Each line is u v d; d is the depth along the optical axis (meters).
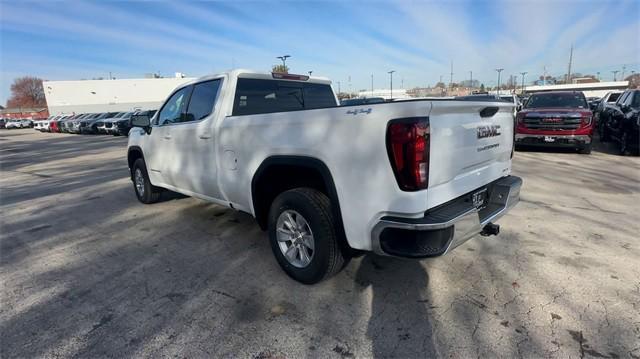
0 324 2.78
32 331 2.68
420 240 2.37
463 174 2.85
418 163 2.35
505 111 3.39
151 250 4.08
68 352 2.45
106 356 2.40
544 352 2.33
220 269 3.56
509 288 3.06
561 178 7.03
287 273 3.33
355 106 2.55
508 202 3.26
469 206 2.69
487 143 3.10
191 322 2.74
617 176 7.17
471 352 2.35
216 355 2.38
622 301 2.84
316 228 2.92
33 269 3.70
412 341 2.46
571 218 4.69
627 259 3.52
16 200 6.71
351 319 2.71
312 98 4.72
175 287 3.25
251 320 2.74
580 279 3.17
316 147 2.80
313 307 2.88
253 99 4.06
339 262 3.01
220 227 4.74
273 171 3.33
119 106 69.69
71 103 67.19
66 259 3.92
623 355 2.29
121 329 2.68
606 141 12.76
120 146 16.77
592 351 2.33
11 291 3.26
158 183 5.38
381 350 2.39
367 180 2.52
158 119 5.12
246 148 3.46
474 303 2.86
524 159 9.33
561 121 9.71
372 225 2.57
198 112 4.30
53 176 9.27
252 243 4.18
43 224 5.16
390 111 2.36
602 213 4.88
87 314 2.88
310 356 2.36
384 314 2.76
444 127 2.52
